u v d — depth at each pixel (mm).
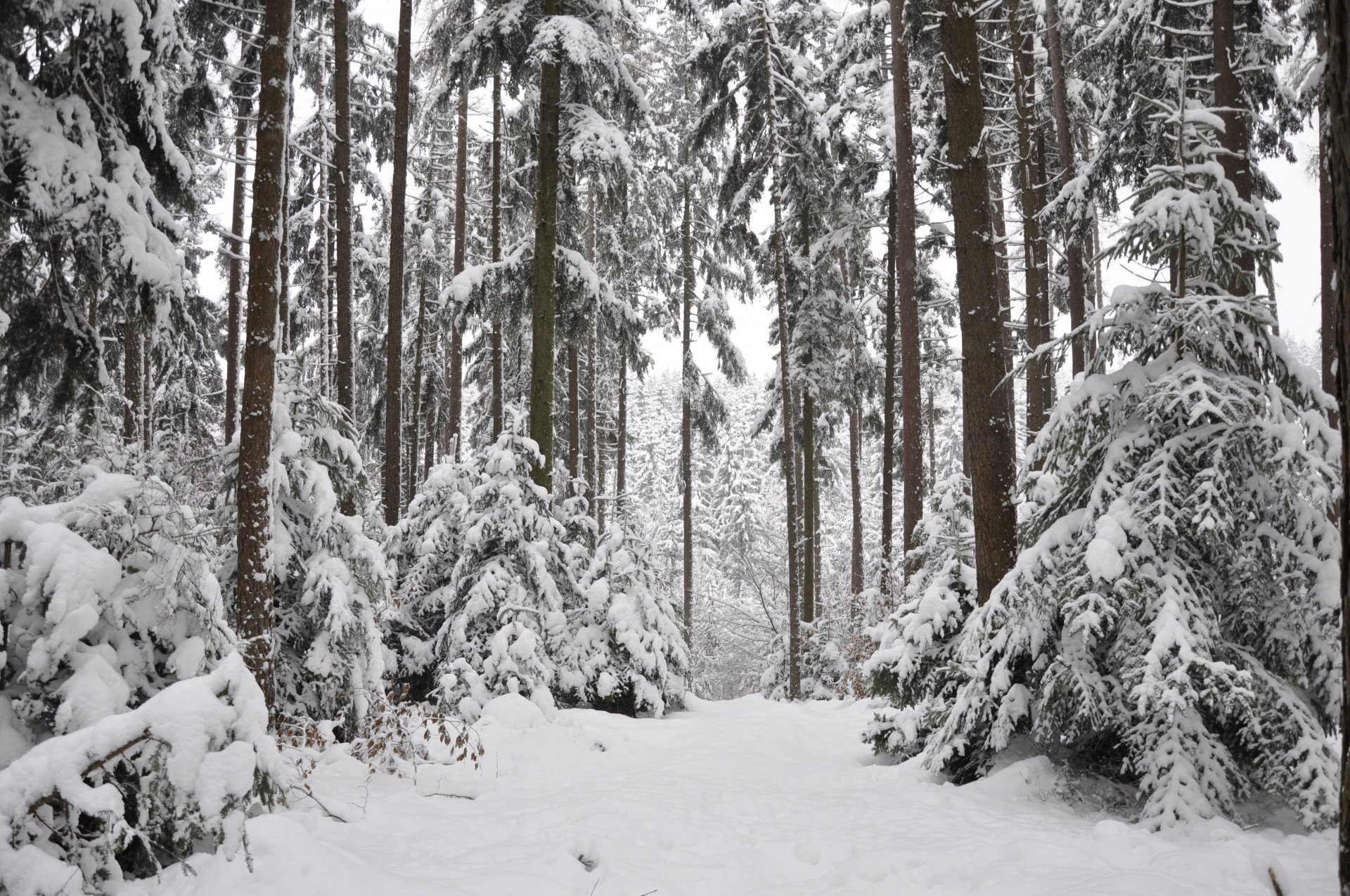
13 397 8727
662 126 22453
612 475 44375
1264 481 6605
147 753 4242
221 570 8602
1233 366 6852
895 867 5113
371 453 26578
